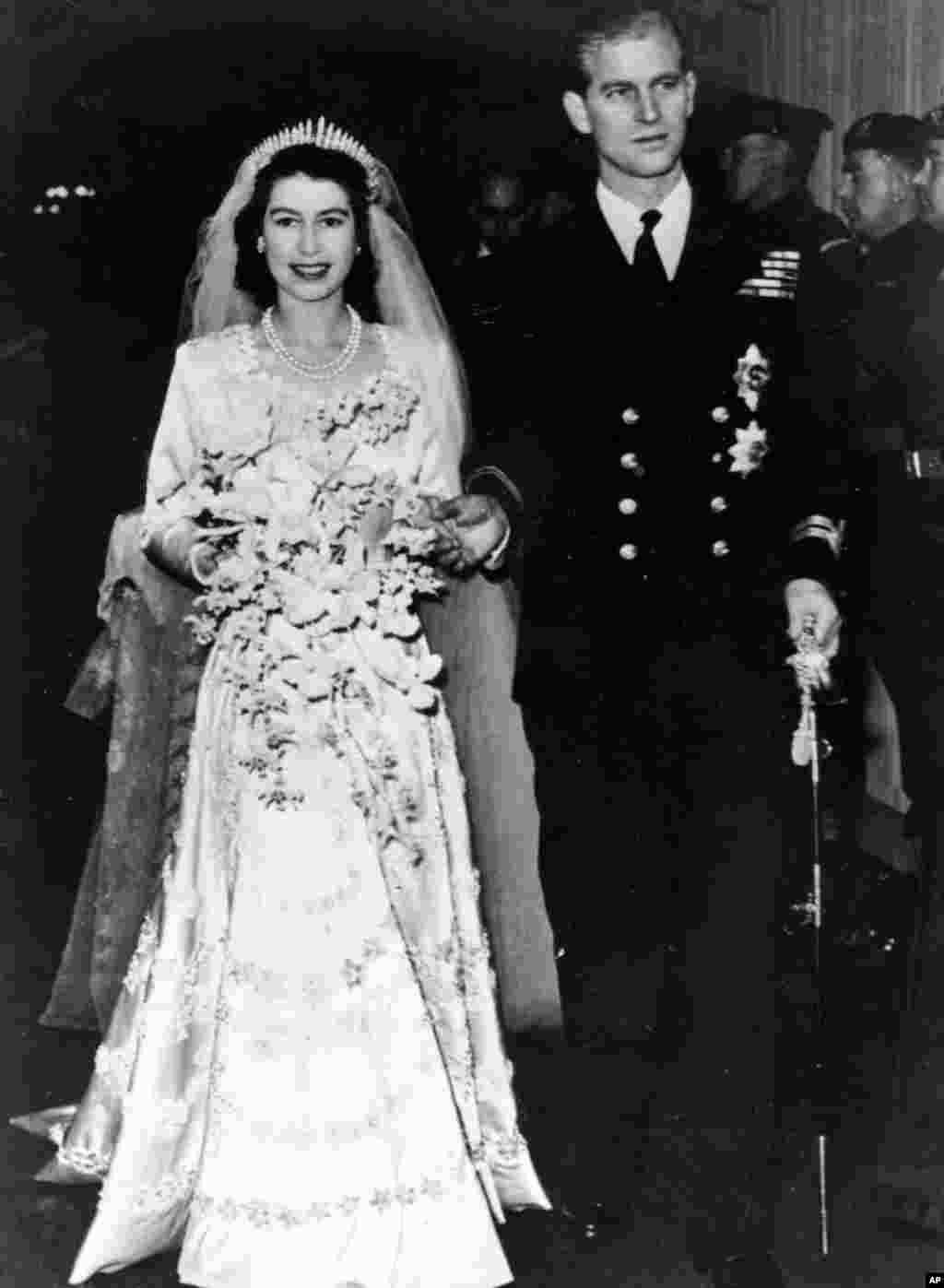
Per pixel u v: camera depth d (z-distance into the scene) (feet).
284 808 12.19
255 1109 11.87
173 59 15.25
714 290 12.76
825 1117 13.20
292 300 13.16
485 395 13.21
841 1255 12.17
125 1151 12.15
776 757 12.53
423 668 12.66
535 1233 12.62
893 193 13.62
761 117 13.98
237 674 12.37
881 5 14.44
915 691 13.60
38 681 16.99
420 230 13.62
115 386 16.25
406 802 12.52
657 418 12.75
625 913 13.32
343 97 14.52
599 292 12.84
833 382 12.91
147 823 14.69
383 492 12.71
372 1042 11.94
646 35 12.62
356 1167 11.75
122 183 15.75
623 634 12.89
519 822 14.29
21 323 16.08
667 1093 12.50
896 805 15.10
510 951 14.14
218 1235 11.81
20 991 15.75
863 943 15.03
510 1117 12.89
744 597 12.64
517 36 13.92
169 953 12.38
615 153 12.73
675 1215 12.57
